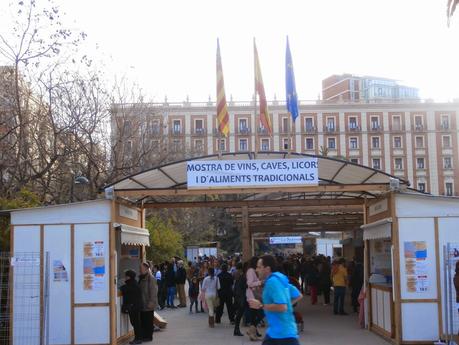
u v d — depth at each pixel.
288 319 7.23
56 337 13.05
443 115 103.81
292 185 13.35
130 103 30.45
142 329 14.70
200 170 13.43
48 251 13.26
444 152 103.06
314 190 13.35
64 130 24.52
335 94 127.94
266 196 20.86
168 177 14.68
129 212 15.52
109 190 13.45
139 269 16.88
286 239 46.47
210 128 98.00
